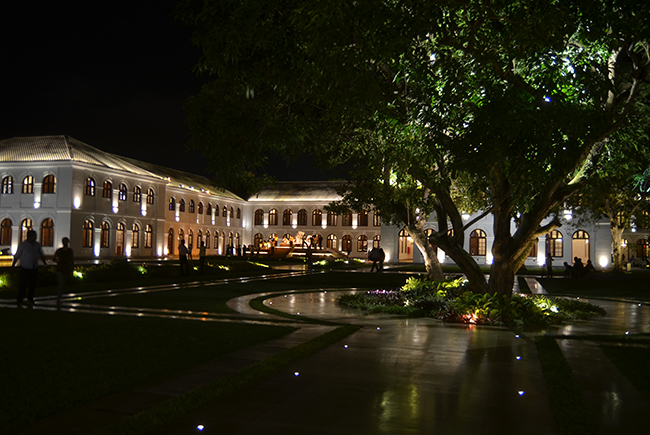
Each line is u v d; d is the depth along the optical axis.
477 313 11.51
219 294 17.38
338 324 10.77
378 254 33.75
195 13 8.58
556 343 8.72
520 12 7.53
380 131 10.21
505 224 12.58
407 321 11.46
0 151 50.59
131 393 5.45
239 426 4.57
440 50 8.73
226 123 10.98
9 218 48.84
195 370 6.44
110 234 51.31
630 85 10.94
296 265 46.84
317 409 5.06
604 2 7.61
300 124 10.80
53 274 19.62
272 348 7.82
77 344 7.85
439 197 13.10
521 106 8.40
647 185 15.86
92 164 48.66
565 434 4.43
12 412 4.75
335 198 73.19
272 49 8.34
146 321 10.30
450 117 8.67
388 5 7.32
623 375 6.55
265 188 80.06
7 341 8.05
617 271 33.31
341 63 7.66
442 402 5.34
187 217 64.69
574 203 33.16
